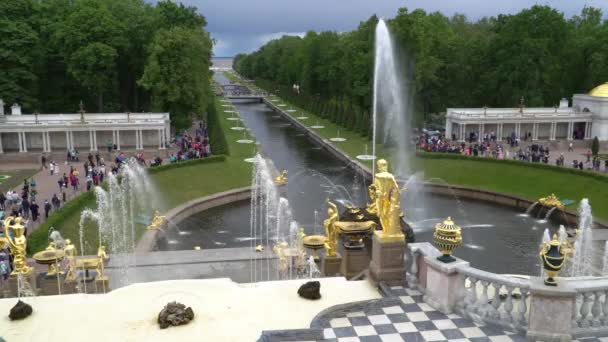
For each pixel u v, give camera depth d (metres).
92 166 79.88
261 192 82.81
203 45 118.06
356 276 30.58
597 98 119.75
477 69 143.25
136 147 107.69
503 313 22.30
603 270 45.94
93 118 106.94
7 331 22.12
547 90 135.00
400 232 26.02
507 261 53.91
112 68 119.88
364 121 132.00
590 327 20.95
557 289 20.22
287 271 41.41
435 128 134.75
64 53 114.69
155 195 74.38
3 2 110.94
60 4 127.62
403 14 125.44
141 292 25.55
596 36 139.50
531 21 132.00
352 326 22.52
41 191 73.88
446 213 72.81
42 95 125.06
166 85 110.44
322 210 73.44
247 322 22.58
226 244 59.81
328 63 175.38
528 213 73.06
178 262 46.31
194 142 114.44
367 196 81.00
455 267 23.06
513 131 123.56
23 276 32.78
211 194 78.88
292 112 190.00
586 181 78.00
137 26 122.06
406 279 26.42
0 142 101.44
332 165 105.25
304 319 22.80
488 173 88.44
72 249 34.91
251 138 133.75
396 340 21.33
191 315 22.78
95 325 22.52
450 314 23.31
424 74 128.12
